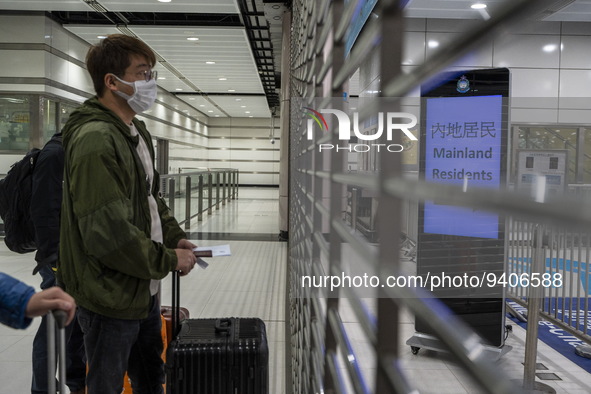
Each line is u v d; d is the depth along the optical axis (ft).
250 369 5.75
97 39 29.81
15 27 25.03
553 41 20.88
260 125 85.15
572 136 21.24
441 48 0.77
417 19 16.69
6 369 8.81
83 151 4.64
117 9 23.03
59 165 6.74
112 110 5.21
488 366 0.60
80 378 7.06
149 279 5.05
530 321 7.73
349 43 2.12
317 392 2.62
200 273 16.61
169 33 28.35
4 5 22.94
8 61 25.12
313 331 2.84
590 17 19.17
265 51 35.73
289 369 7.63
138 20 26.91
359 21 1.72
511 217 0.48
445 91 7.70
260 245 22.68
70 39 28.22
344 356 1.71
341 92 2.12
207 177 36.45
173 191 24.75
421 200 0.79
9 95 25.16
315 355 2.74
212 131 84.99
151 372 5.89
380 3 1.14
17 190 6.99
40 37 25.08
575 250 11.75
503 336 8.61
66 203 5.05
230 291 14.32
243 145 85.30
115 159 4.75
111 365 4.90
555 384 8.45
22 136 25.21
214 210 40.34
